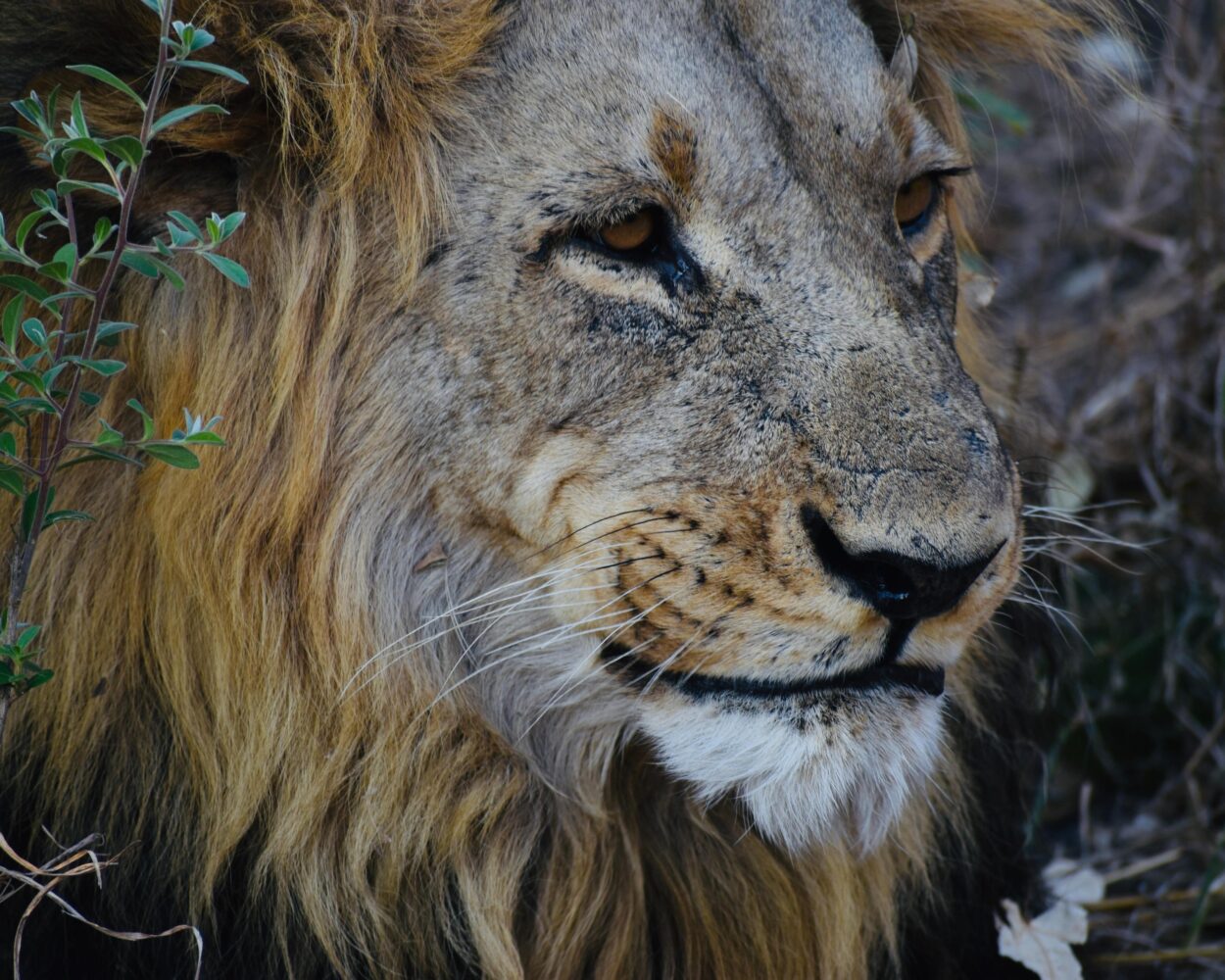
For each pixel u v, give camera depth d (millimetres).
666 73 4555
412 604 4789
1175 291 8750
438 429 4688
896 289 4684
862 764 4438
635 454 4551
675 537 4500
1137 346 8695
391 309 4645
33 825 4766
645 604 4551
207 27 4422
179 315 4652
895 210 5000
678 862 5148
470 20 4547
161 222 4625
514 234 4562
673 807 5125
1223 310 8359
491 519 4742
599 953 5082
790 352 4504
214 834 4711
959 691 5363
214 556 4617
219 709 4660
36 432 4574
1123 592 7746
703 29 4633
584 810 4980
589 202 4527
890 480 4297
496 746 4895
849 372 4465
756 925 5117
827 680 4406
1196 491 7914
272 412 4609
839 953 5121
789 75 4695
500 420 4645
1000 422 5941
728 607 4453
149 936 4352
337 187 4594
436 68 4566
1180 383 8242
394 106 4555
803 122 4676
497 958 4863
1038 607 6035
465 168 4598
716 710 4535
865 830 4734
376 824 4746
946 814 5438
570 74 4578
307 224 4648
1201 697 7531
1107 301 8922
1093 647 7602
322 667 4691
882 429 4379
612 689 4820
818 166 4676
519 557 4770
